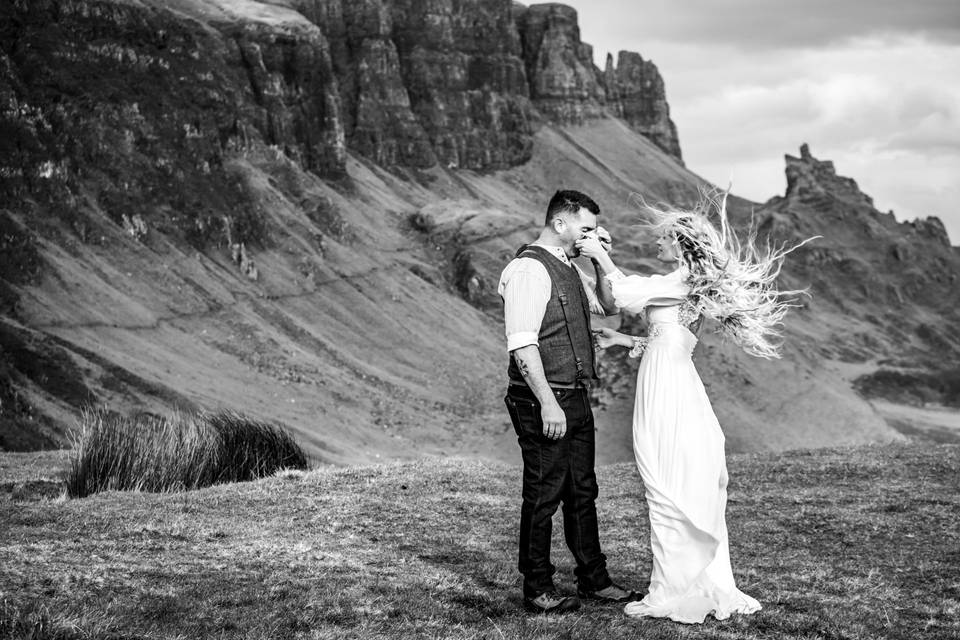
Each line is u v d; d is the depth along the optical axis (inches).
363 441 3668.8
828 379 3004.4
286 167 6535.4
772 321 261.6
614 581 294.7
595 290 270.2
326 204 6520.7
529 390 248.4
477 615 240.8
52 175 4195.4
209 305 4355.3
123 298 3885.3
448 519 388.8
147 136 5098.4
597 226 261.0
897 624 256.5
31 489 462.9
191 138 5472.4
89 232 4175.7
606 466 631.2
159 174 5014.8
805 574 317.7
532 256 250.7
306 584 256.2
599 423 2046.0
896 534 390.0
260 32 7514.8
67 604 220.2
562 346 248.8
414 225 7632.9
